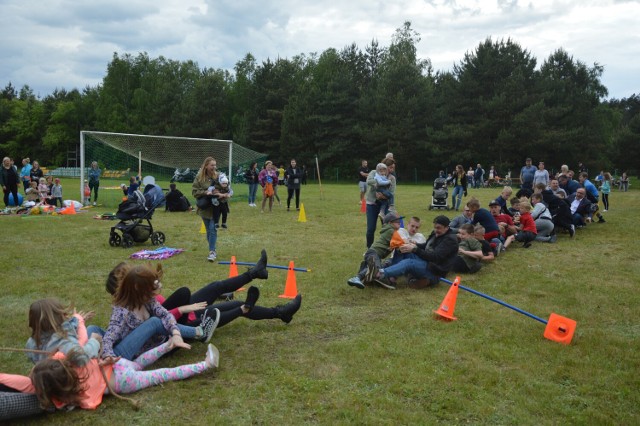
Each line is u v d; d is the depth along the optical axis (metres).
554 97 47.50
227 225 13.62
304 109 52.44
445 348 5.07
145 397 4.10
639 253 9.96
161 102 62.28
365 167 17.27
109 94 70.81
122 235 10.46
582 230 12.89
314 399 4.05
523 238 10.62
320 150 53.12
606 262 9.16
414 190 32.34
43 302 4.20
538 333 5.52
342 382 4.34
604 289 7.30
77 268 8.48
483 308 6.38
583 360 4.82
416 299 6.78
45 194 17.95
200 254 9.66
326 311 6.26
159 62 74.38
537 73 48.69
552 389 4.25
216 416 3.81
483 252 9.13
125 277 4.54
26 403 3.71
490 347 5.09
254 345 5.16
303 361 4.77
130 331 4.53
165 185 33.47
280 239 11.45
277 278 7.76
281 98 56.38
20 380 3.82
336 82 52.22
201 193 8.88
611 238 11.68
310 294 6.97
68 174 53.06
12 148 76.69
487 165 47.88
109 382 4.08
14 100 89.00
